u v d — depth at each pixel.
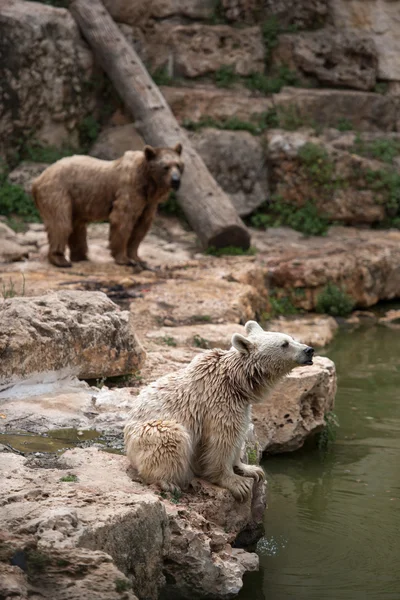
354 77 21.78
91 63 19.86
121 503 5.20
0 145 18.95
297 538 6.91
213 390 6.01
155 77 20.80
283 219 19.53
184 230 18.55
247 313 12.92
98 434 7.01
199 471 6.18
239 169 19.41
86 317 8.56
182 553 5.49
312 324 14.91
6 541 4.65
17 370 7.89
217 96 20.20
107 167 14.17
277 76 21.61
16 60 18.72
